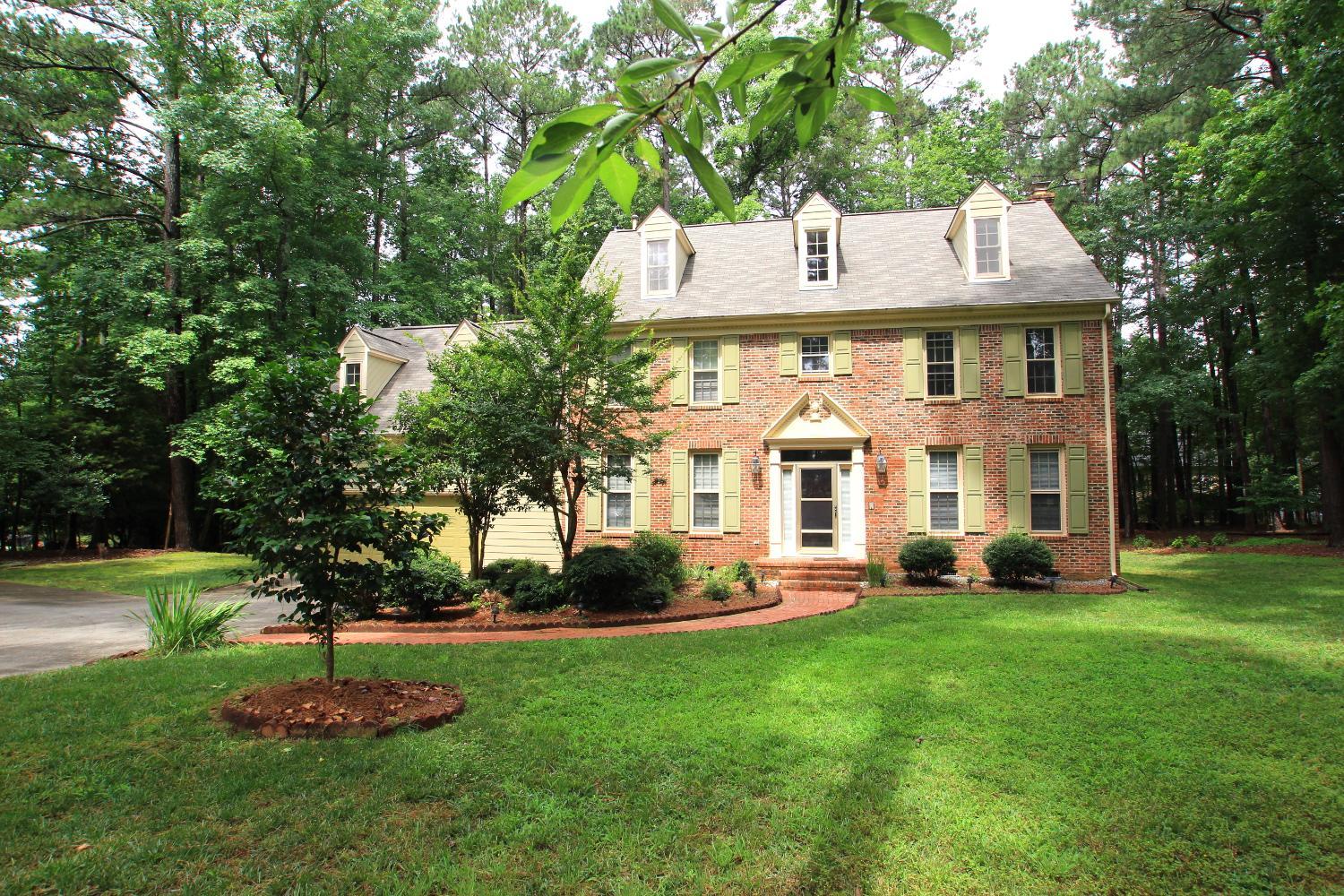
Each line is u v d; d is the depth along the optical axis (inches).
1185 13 976.9
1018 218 703.7
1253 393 1067.3
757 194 1197.7
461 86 1255.5
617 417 496.4
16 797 177.8
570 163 58.8
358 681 261.4
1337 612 427.5
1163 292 1084.5
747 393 657.6
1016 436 606.2
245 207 847.7
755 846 155.9
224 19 834.8
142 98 930.7
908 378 628.7
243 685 278.2
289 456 237.6
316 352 255.6
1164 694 259.6
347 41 959.6
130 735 220.5
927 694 261.0
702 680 283.9
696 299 686.5
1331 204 735.1
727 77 64.4
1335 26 482.3
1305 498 989.8
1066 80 1222.3
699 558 652.1
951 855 152.2
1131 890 140.9
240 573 245.3
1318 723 229.5
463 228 1211.2
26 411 1003.9
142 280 838.5
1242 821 167.2
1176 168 945.5
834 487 640.4
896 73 1234.6
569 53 1334.9
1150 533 1191.6
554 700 257.8
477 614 450.0
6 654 373.1
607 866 148.0
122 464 1008.2
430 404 494.6
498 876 144.1
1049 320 607.5
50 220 871.1
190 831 160.6
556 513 488.1
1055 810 171.5
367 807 172.7
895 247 698.2
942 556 561.3
